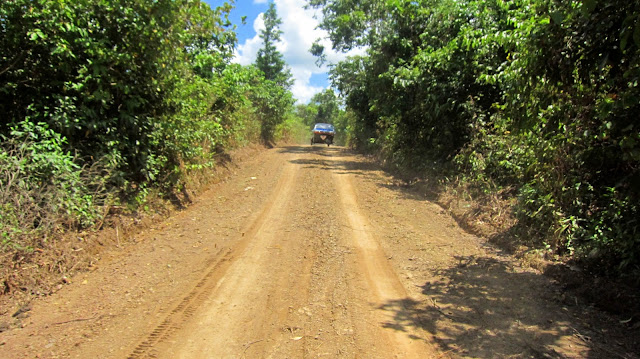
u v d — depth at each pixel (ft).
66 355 10.46
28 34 17.69
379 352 10.77
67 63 19.95
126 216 21.30
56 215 16.92
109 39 21.34
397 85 43.16
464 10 37.68
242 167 44.21
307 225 22.95
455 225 23.99
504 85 27.91
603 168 15.65
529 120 16.10
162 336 11.44
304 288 14.76
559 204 18.89
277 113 84.43
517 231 20.51
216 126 35.88
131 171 24.09
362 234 21.66
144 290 14.42
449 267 17.20
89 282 15.02
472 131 32.94
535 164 20.99
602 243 15.81
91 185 20.08
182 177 28.53
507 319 12.63
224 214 25.12
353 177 40.98
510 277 16.02
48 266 15.24
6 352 10.55
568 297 14.11
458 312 13.09
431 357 10.57
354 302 13.74
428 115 38.01
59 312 12.79
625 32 10.53
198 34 27.09
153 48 22.22
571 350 10.85
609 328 12.04
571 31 12.68
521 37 17.39
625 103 11.26
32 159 17.03
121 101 22.77
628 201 14.74
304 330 11.86
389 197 31.48
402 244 20.24
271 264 17.04
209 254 18.11
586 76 13.44
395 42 46.73
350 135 96.94
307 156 60.64
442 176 34.27
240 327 12.00
